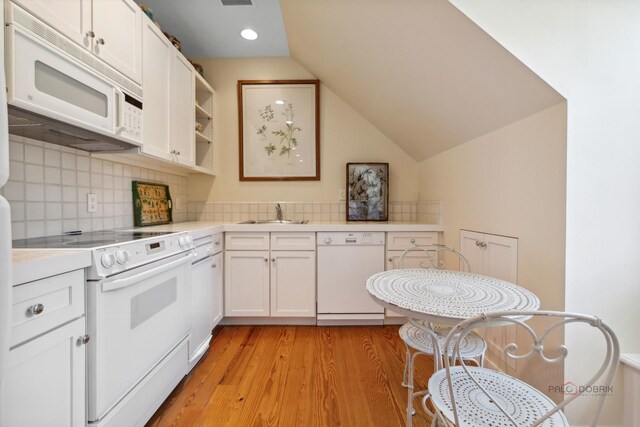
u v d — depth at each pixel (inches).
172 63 81.6
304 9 74.7
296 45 99.8
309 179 116.1
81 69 48.6
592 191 48.3
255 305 95.3
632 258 48.5
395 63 71.9
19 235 51.7
